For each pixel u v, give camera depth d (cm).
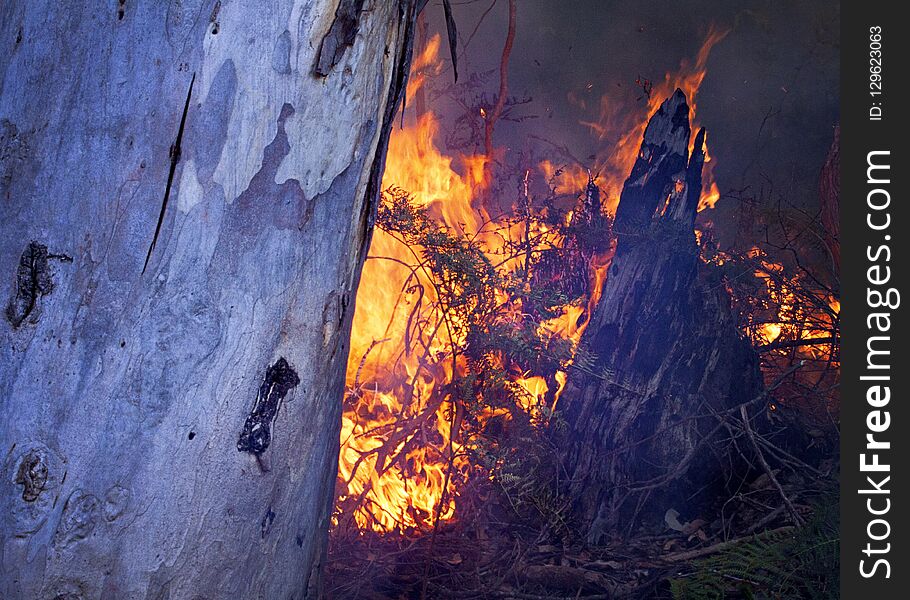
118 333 165
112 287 165
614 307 376
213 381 172
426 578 289
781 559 297
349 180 189
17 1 172
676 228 374
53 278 164
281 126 175
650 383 367
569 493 358
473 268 313
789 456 375
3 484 162
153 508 169
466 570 319
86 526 164
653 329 370
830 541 295
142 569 169
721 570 295
